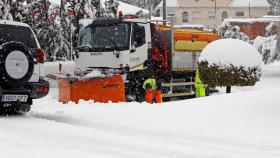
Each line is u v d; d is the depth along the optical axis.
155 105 11.13
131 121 9.71
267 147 7.64
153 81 15.92
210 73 13.77
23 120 10.13
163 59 17.27
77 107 12.19
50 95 16.45
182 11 81.06
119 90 13.97
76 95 14.39
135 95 15.84
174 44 17.41
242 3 81.31
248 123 9.06
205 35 18.86
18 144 7.66
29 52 10.45
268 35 45.62
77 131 8.80
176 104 10.97
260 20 61.00
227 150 7.48
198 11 81.19
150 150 7.44
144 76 16.02
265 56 42.75
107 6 27.28
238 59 13.42
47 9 24.67
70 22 24.61
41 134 8.59
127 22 15.59
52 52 25.03
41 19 24.47
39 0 24.30
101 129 9.36
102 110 11.08
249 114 9.61
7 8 21.02
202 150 7.45
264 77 30.97
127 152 7.31
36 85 10.88
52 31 24.94
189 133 8.59
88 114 10.73
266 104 10.10
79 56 16.38
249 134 8.38
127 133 8.86
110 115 10.43
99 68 15.91
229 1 81.25
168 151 7.37
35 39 11.23
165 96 17.33
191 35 18.16
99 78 14.15
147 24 16.16
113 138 8.24
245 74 13.37
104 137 8.31
